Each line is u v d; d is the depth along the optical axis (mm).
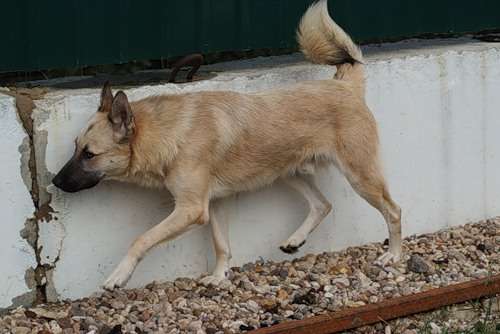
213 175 6031
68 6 6109
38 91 5977
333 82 6387
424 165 7172
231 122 5992
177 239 6289
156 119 5824
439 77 7141
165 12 6430
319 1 6543
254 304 5898
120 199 6078
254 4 6773
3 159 5719
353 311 5590
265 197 6543
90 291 6082
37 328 5590
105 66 6840
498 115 7473
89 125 5723
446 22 7645
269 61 7074
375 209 6984
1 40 5949
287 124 6160
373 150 6387
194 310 5824
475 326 5734
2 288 5828
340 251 6867
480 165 7445
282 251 6633
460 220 7422
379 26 7340
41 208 5879
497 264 6664
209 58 7121
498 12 7918
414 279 6359
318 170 6625
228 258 6312
